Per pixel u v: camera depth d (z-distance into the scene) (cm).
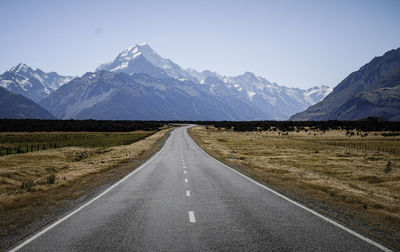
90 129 11856
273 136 9781
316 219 921
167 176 2055
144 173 2247
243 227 834
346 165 3091
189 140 7194
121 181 1858
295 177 1984
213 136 9381
